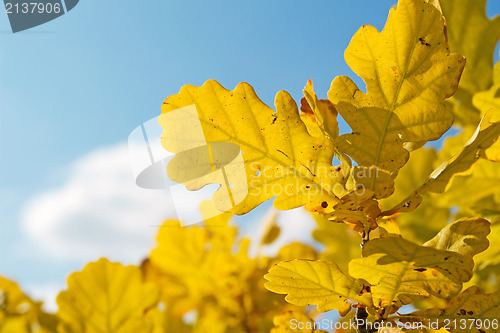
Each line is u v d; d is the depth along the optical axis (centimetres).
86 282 56
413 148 41
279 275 38
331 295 39
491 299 39
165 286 74
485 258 54
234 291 70
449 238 39
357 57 40
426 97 40
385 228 40
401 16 40
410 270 37
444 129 39
